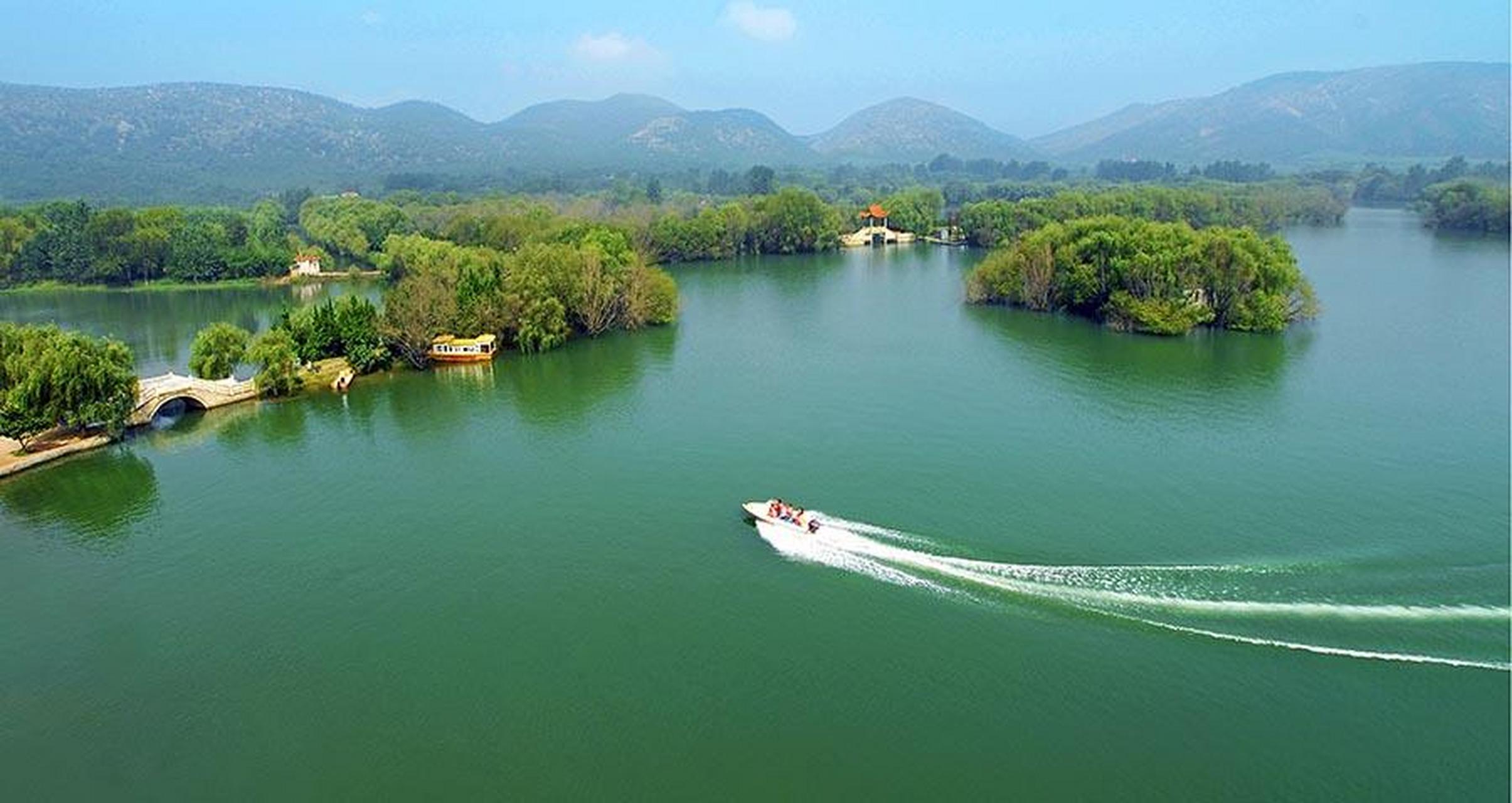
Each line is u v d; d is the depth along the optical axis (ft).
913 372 488.44
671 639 233.55
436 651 232.53
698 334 611.06
